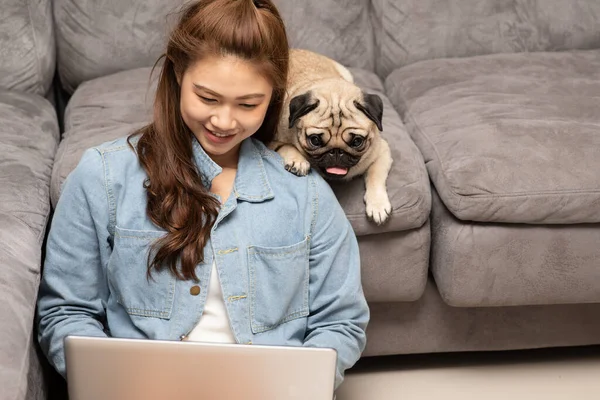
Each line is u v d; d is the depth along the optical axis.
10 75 2.14
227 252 1.31
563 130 1.80
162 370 1.06
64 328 1.29
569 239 1.69
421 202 1.65
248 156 1.39
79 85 2.29
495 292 1.72
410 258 1.70
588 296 1.76
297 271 1.35
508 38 2.44
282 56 1.28
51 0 2.27
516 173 1.65
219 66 1.20
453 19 2.41
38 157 1.77
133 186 1.32
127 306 1.32
